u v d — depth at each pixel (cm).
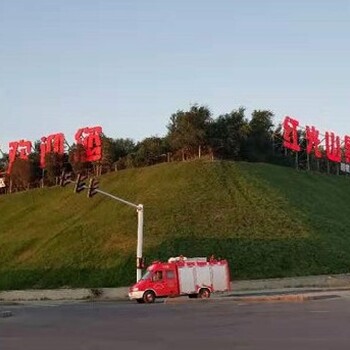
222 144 8256
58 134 9031
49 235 6731
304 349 1408
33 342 1684
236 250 5538
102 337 1778
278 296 3503
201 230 5966
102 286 5150
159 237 5838
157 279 3991
